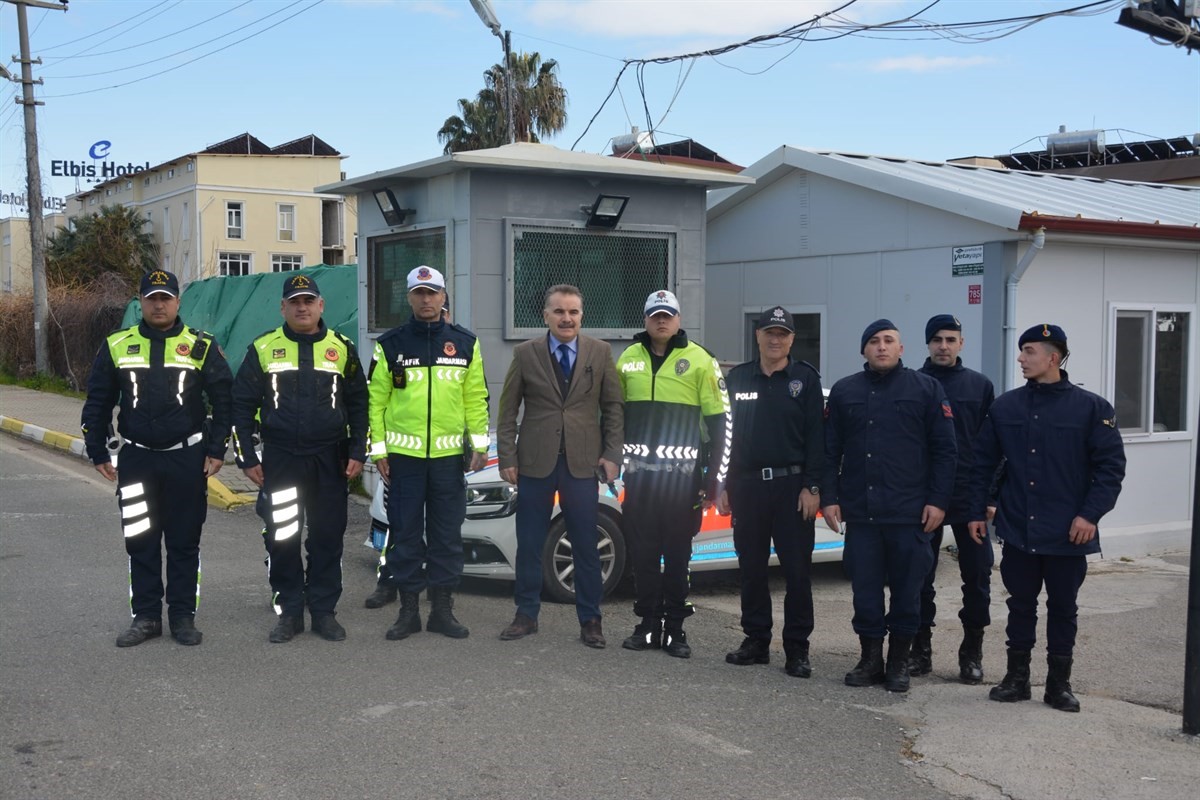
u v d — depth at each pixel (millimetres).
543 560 7426
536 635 6672
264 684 5574
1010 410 5598
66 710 5141
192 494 6289
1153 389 10648
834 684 5926
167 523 6285
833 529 5953
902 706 5543
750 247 12141
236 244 53250
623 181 10086
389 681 5676
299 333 6383
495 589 7922
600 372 6473
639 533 6379
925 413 5789
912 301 10344
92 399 6172
